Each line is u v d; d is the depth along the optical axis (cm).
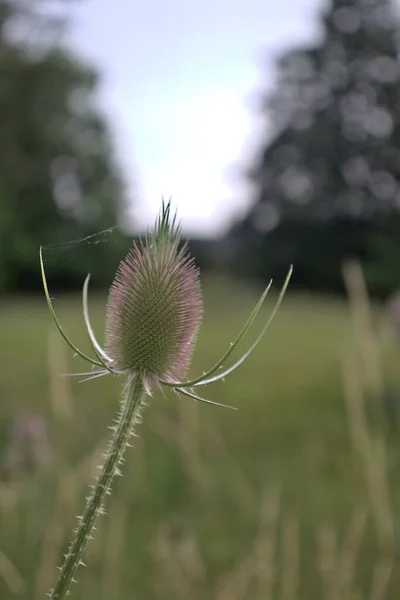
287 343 1677
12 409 830
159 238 162
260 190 4078
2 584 363
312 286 3884
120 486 537
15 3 2361
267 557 375
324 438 777
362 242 3778
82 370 1048
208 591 397
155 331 149
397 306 672
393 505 492
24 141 2770
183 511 523
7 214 2708
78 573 429
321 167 3962
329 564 385
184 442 477
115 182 3506
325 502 562
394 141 3897
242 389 1101
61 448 491
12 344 1617
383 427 708
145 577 413
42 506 417
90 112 3272
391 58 3991
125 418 145
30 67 2602
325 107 4053
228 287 2773
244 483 590
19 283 2936
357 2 4028
